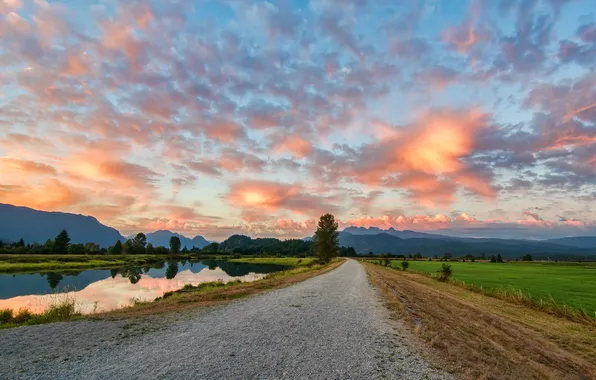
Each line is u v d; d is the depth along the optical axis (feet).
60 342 27.84
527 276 182.80
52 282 136.77
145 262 335.06
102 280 150.71
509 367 26.14
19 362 22.77
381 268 217.36
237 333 32.24
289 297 60.39
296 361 24.73
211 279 160.86
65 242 403.34
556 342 38.52
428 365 25.14
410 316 44.98
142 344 27.71
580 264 434.30
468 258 575.79
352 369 23.65
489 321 46.47
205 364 23.17
